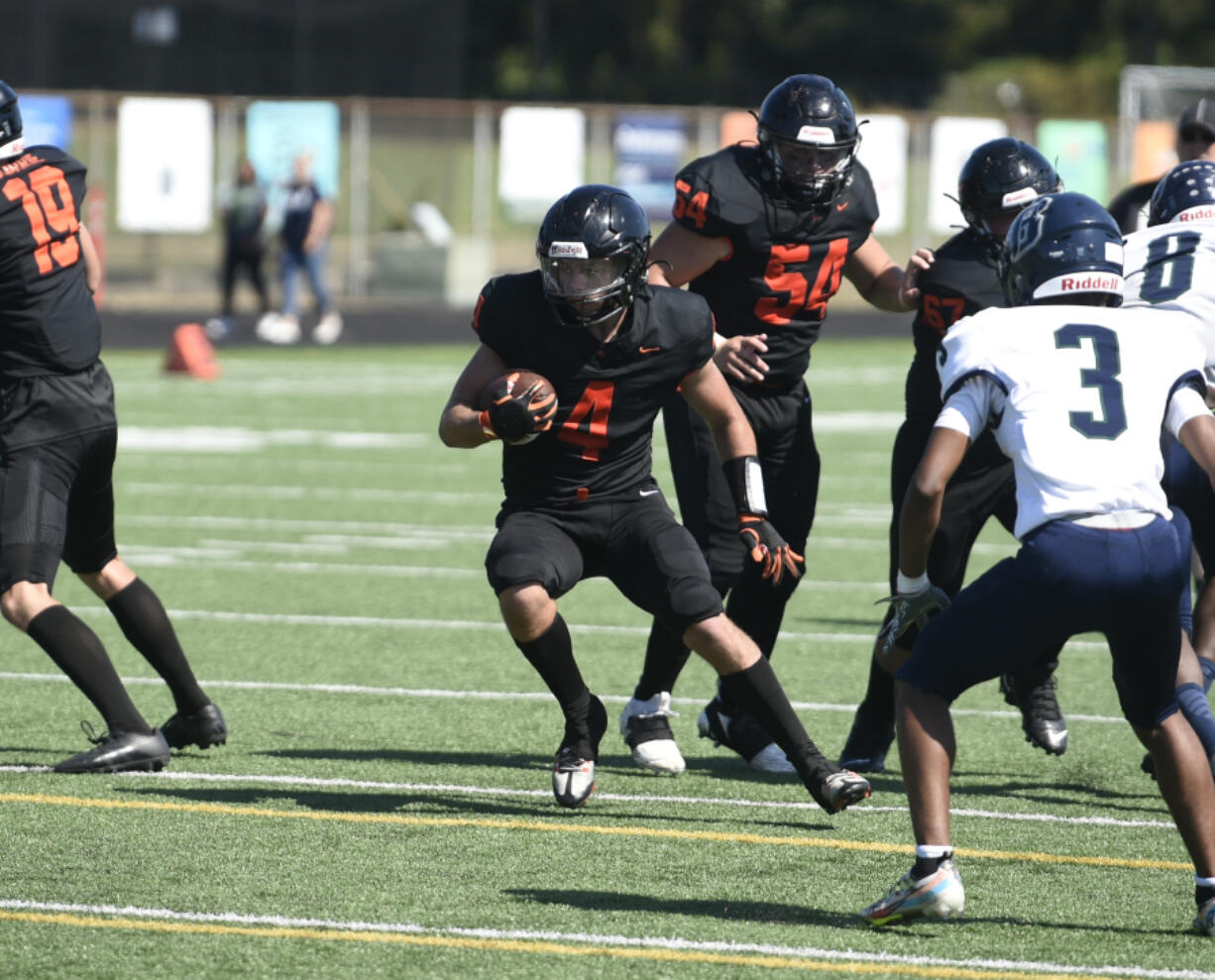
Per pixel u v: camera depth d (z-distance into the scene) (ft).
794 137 69.56
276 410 211.61
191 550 125.90
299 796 64.90
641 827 61.62
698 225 71.36
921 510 49.03
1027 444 48.08
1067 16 654.94
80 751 70.85
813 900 53.26
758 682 58.13
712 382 61.31
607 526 61.41
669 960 47.34
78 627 66.54
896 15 643.86
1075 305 50.14
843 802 57.52
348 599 109.19
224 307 300.40
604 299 57.88
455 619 103.19
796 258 71.92
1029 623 47.73
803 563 61.98
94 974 45.78
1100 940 49.65
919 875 48.08
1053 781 69.51
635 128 342.44
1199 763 49.37
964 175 69.67
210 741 70.49
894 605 53.47
